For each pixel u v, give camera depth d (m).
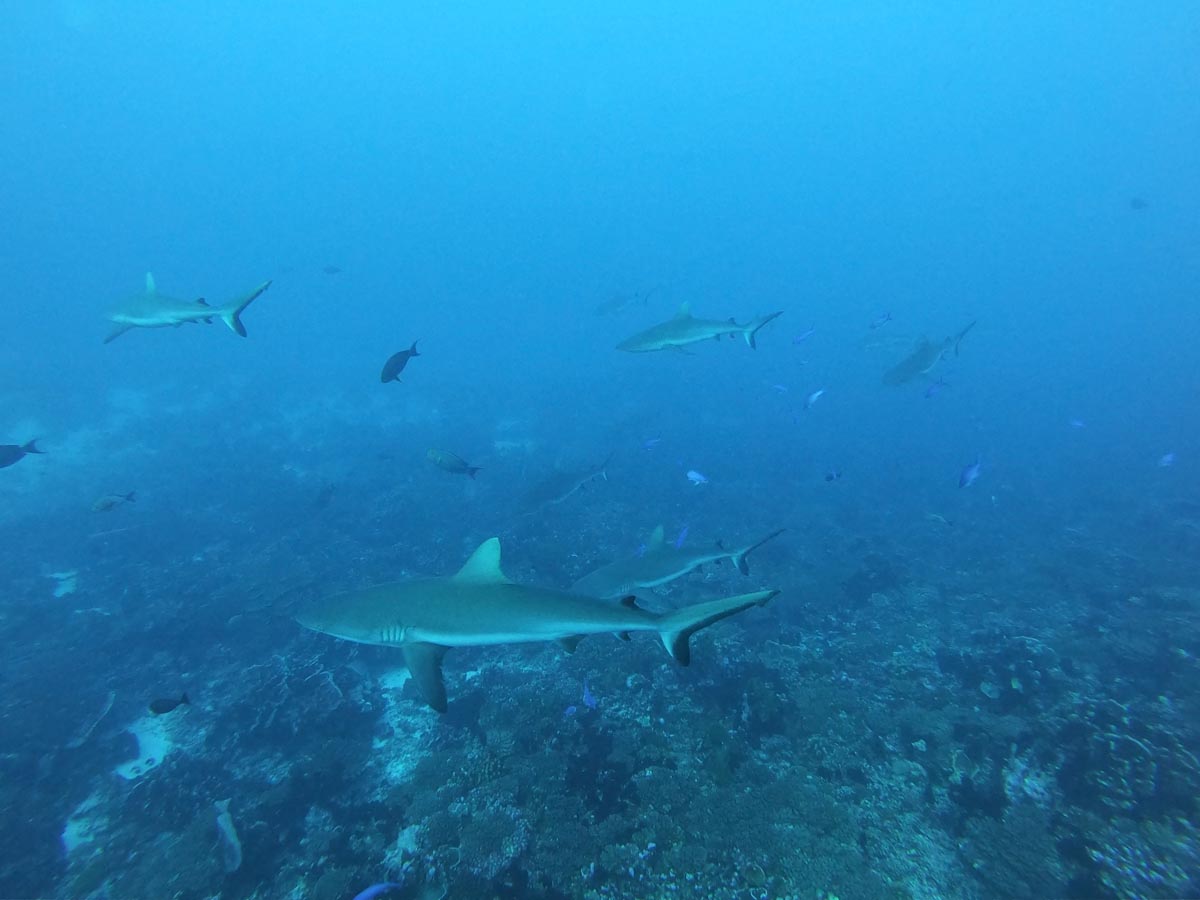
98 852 8.87
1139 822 8.28
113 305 11.70
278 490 23.94
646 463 29.70
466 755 10.20
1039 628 14.91
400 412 42.41
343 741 10.60
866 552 20.81
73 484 25.06
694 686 11.95
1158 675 11.92
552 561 17.75
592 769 9.61
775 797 9.11
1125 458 38.62
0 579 16.92
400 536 20.02
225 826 8.70
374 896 6.10
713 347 81.62
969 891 7.95
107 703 11.77
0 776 9.85
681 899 7.64
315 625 6.44
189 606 14.73
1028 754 9.67
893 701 11.82
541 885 7.80
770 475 30.44
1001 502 27.98
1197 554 20.83
